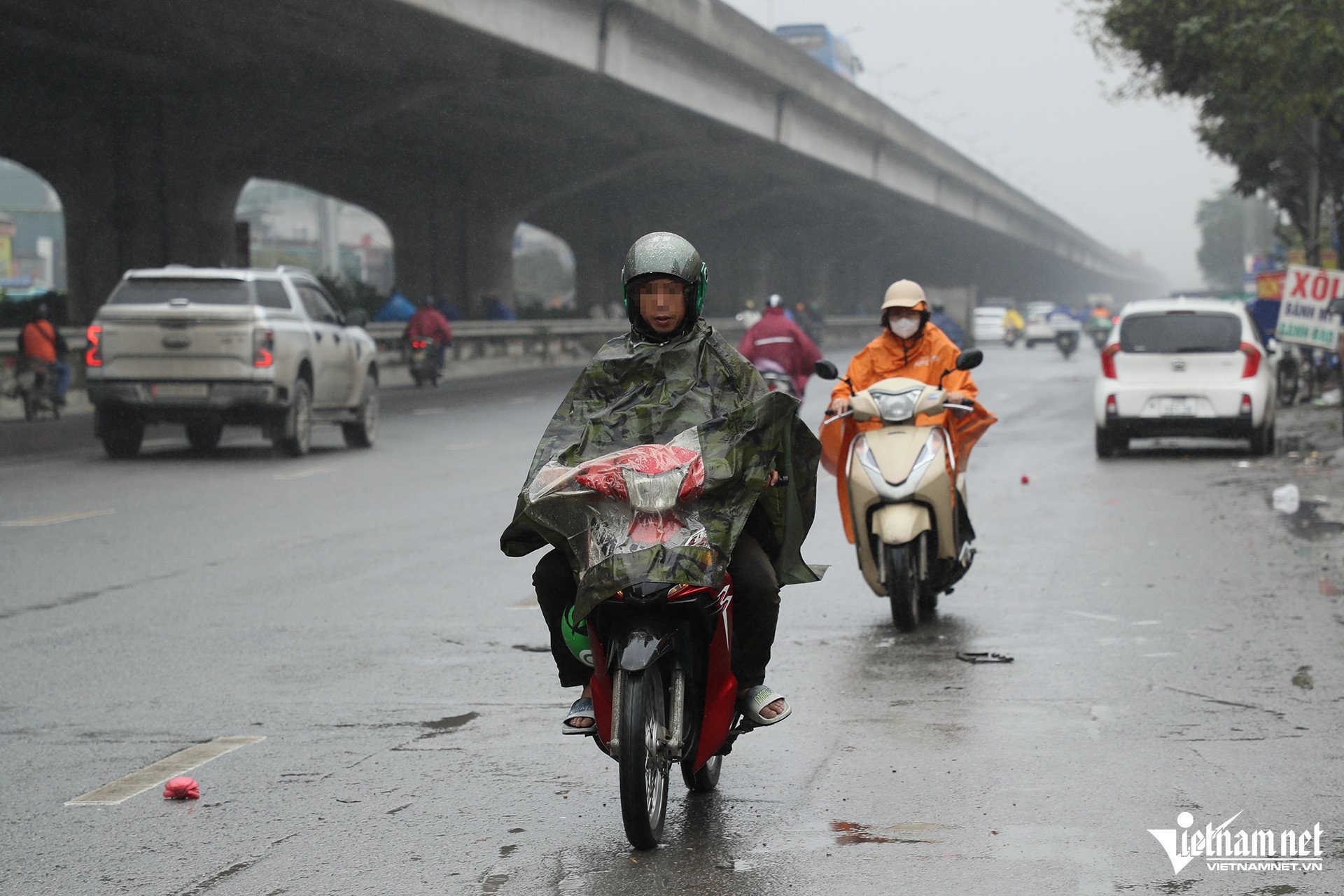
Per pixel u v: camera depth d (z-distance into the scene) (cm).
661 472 508
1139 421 1948
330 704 754
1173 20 2797
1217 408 1925
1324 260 4416
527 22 3644
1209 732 667
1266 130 3522
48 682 806
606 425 539
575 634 543
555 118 4819
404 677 809
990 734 671
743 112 5209
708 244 9019
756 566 545
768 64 5112
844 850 523
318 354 2150
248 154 4425
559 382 4338
